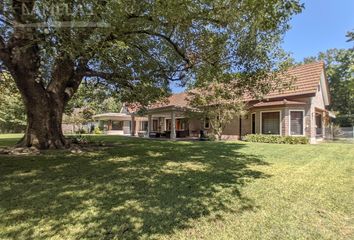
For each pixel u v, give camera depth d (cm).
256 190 530
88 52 682
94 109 3491
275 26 592
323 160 908
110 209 416
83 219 378
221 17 725
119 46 682
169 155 994
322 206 445
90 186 540
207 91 1806
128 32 732
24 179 589
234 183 580
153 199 466
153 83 1179
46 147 1029
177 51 910
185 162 839
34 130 1021
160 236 335
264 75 962
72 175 633
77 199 461
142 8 648
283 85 1075
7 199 455
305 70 1961
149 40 971
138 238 329
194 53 946
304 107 1786
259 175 663
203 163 825
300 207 439
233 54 913
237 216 399
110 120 3703
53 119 1059
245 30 820
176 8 632
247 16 687
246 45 877
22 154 927
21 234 331
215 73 967
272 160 902
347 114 3884
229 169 734
